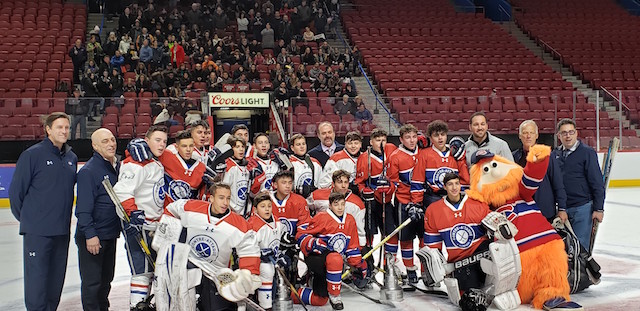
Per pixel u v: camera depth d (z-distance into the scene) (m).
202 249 4.32
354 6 22.22
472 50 19.97
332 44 19.92
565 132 5.52
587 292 5.38
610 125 13.77
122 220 4.46
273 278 4.91
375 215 6.05
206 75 15.46
